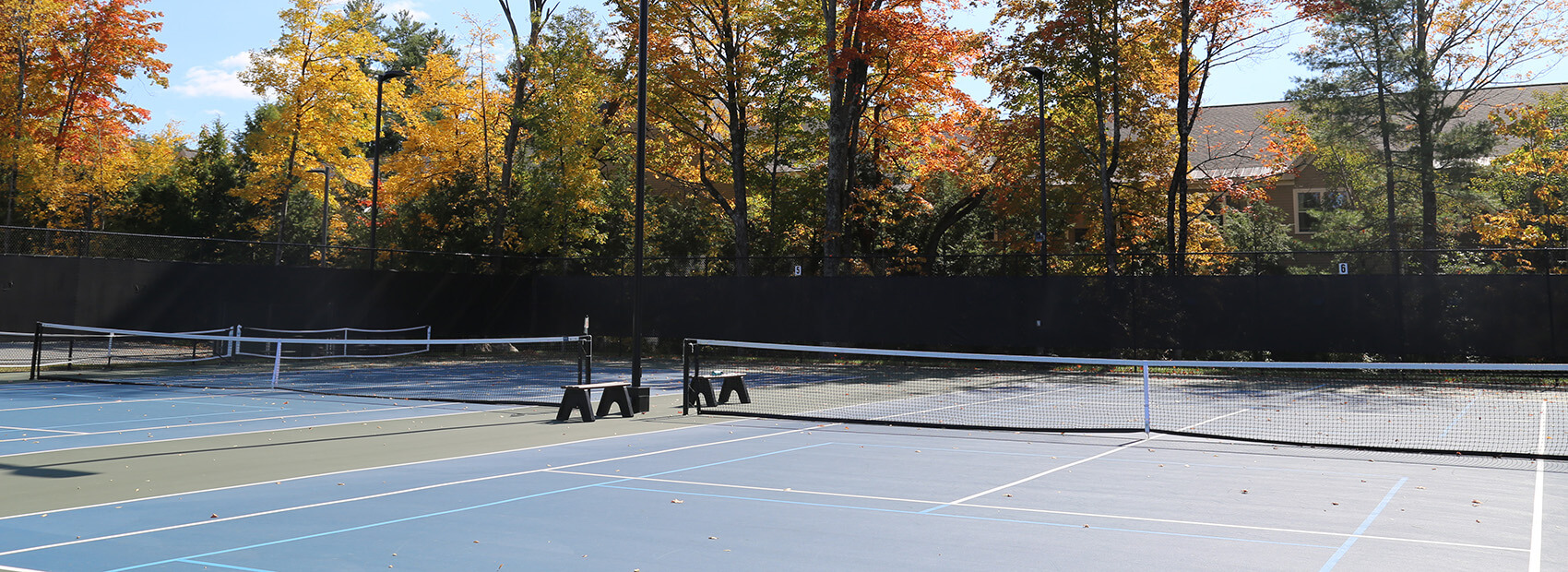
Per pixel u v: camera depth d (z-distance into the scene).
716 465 10.73
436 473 10.08
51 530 7.28
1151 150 34.66
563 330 37.50
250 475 9.93
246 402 17.89
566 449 12.00
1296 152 35.78
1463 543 6.92
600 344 37.25
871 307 32.78
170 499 8.57
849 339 33.06
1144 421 15.95
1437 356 26.58
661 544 6.89
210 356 29.88
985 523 7.63
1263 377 26.81
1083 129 35.25
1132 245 36.12
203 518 7.77
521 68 38.50
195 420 15.09
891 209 39.59
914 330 32.12
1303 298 27.91
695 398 16.83
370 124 41.66
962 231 43.34
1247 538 7.10
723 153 39.75
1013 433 14.17
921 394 21.14
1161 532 7.29
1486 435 13.93
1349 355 28.39
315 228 49.28
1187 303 29.14
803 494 8.95
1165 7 32.78
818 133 37.50
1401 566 6.28
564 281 37.59
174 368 26.48
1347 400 19.95
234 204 48.69
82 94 39.34
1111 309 29.88
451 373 26.52
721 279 35.16
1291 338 27.98
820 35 36.25
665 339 36.50
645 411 16.59
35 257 27.73
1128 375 27.88
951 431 14.38
